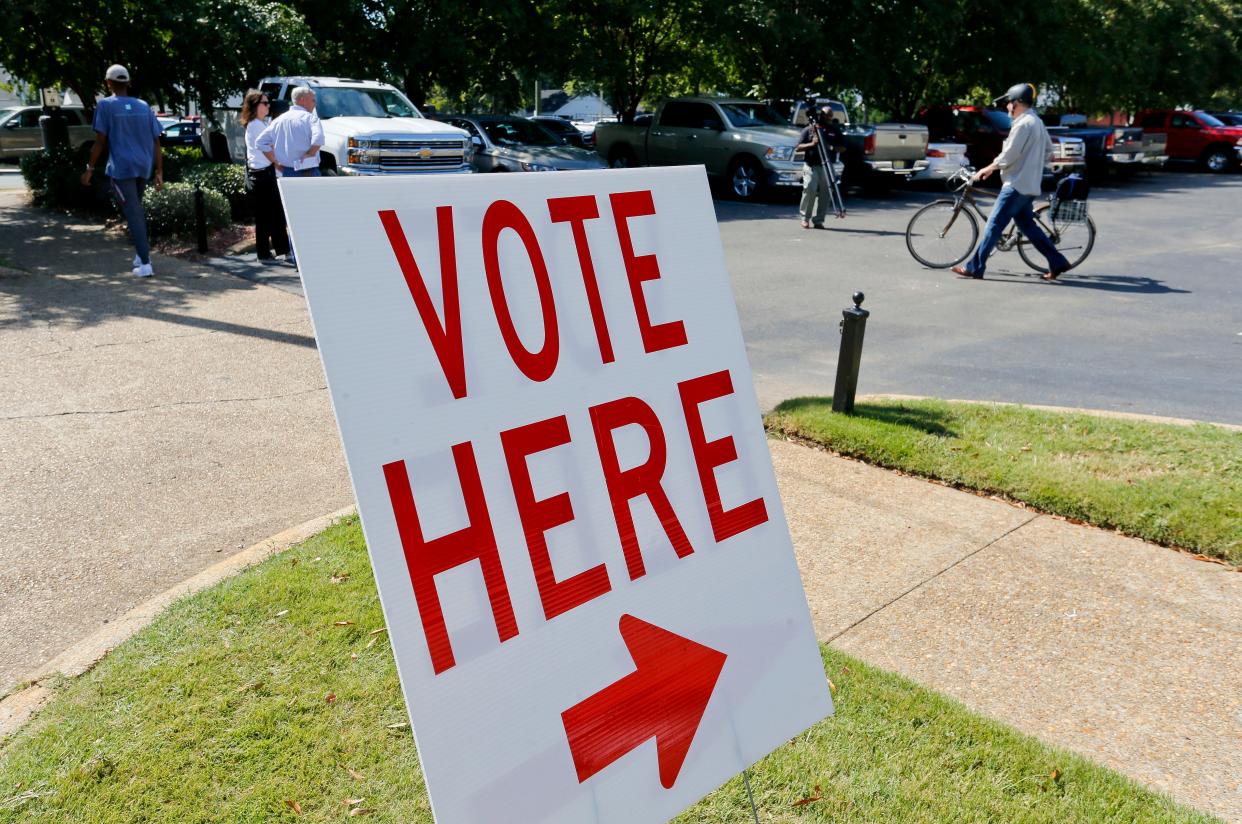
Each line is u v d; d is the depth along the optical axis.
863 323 5.55
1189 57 32.94
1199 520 4.32
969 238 11.08
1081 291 10.12
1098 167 24.16
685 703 1.96
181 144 28.88
